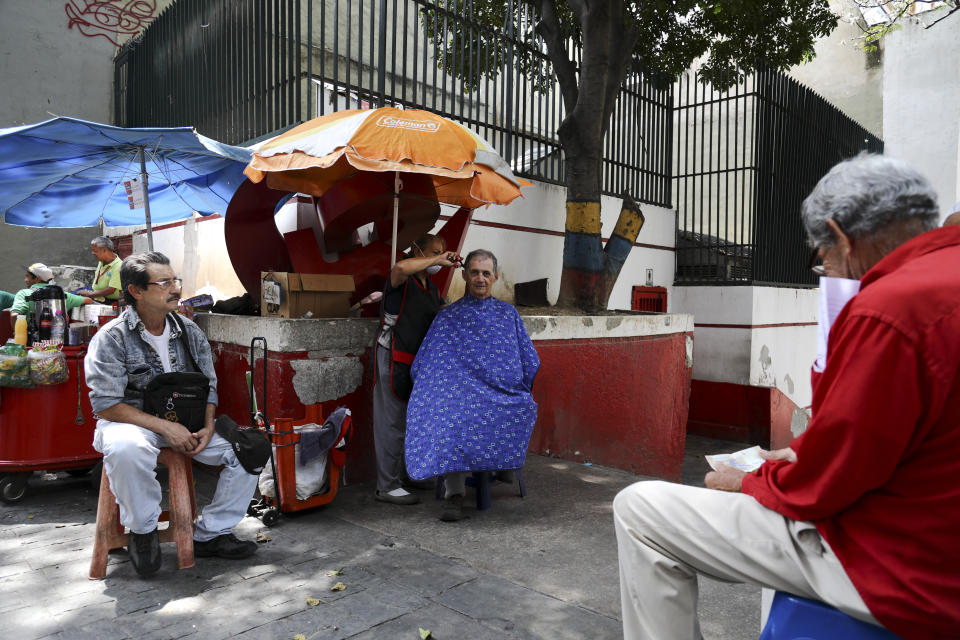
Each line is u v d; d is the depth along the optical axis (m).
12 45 8.64
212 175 5.70
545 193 7.66
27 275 6.30
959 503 1.32
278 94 6.14
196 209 6.33
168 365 3.15
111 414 2.93
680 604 1.77
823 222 1.61
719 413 9.49
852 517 1.47
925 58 14.78
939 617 1.32
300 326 4.14
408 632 2.46
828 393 1.46
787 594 1.62
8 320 6.05
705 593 2.86
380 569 3.04
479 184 4.72
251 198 4.82
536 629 2.50
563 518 3.86
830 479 1.43
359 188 4.54
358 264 5.03
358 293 5.08
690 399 9.78
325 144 3.90
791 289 10.21
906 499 1.38
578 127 7.21
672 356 7.47
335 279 4.41
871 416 1.35
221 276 6.38
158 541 2.96
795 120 10.49
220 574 2.96
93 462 4.23
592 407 6.38
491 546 3.38
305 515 3.83
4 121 8.59
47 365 3.91
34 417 4.01
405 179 4.56
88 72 9.27
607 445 6.60
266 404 3.89
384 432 4.09
